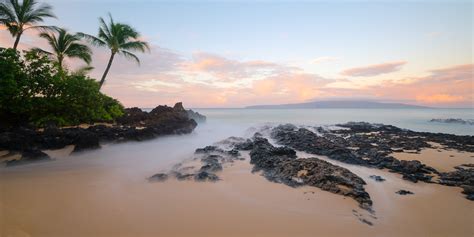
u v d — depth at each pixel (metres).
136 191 7.49
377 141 18.48
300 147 15.09
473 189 7.65
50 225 5.43
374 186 8.20
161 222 5.63
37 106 15.38
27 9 21.70
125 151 13.91
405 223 5.81
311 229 5.43
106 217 5.82
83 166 10.62
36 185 8.02
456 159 12.55
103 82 27.11
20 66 14.62
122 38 27.39
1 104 13.59
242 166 10.39
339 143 17.30
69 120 17.02
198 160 11.46
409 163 10.31
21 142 11.53
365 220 5.86
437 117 51.62
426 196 7.42
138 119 22.69
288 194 7.20
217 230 5.34
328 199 6.82
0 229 5.20
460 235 5.36
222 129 28.28
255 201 6.76
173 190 7.57
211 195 7.17
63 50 24.92
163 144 16.80
